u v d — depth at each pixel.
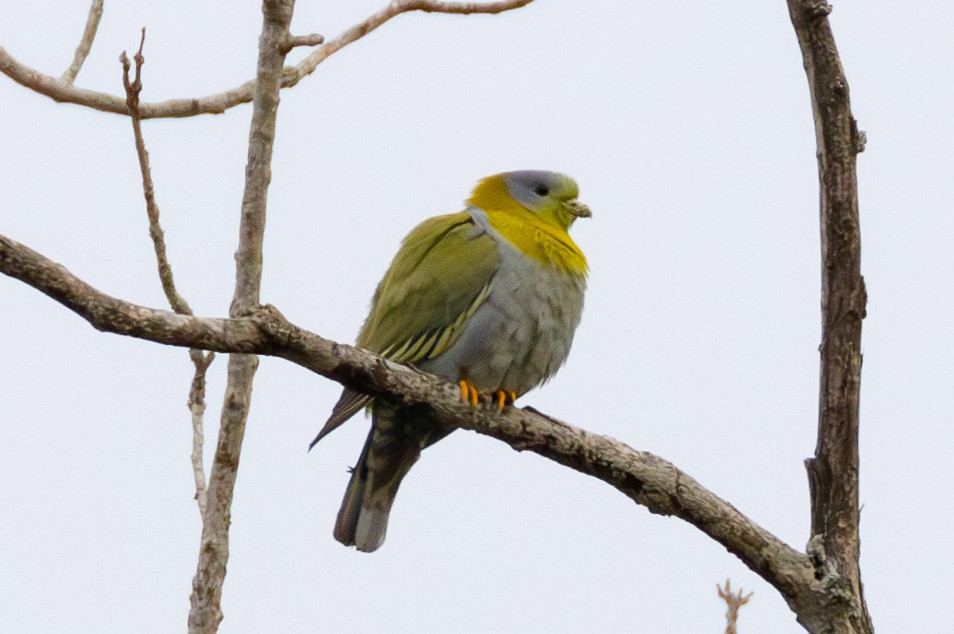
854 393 10.37
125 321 8.26
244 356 10.41
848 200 10.12
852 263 10.23
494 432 10.91
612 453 10.95
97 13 11.36
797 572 10.48
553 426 10.98
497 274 12.73
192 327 8.56
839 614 10.41
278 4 9.62
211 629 10.45
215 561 10.45
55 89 11.12
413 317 12.84
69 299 8.04
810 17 9.91
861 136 10.13
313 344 9.41
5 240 7.79
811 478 10.59
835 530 10.48
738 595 9.96
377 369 10.09
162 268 10.27
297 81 11.34
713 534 10.77
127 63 9.93
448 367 12.77
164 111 11.38
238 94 11.61
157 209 10.17
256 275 9.89
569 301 13.06
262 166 9.82
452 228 13.20
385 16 11.73
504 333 12.68
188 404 11.07
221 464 10.48
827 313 10.37
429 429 12.09
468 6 11.91
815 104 10.10
